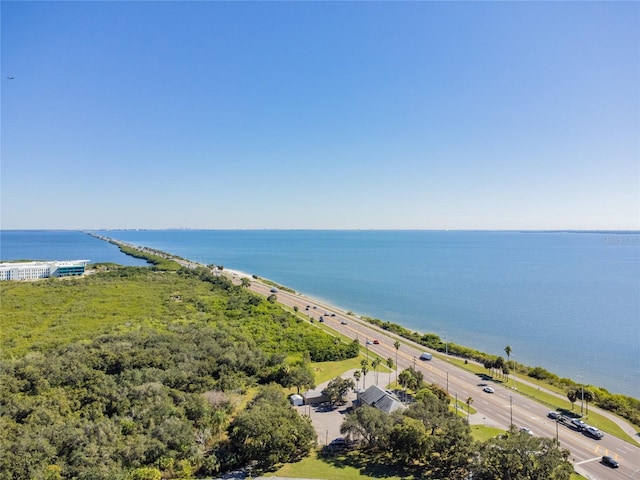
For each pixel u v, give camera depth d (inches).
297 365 4820.4
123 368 4047.7
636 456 3117.6
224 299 7815.0
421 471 2869.1
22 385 3481.8
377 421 3120.1
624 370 5634.8
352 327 7194.9
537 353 6318.9
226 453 2908.5
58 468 2477.9
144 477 2527.1
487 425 3595.0
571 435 3449.8
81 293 7844.5
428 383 4591.5
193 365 4298.7
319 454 3120.1
